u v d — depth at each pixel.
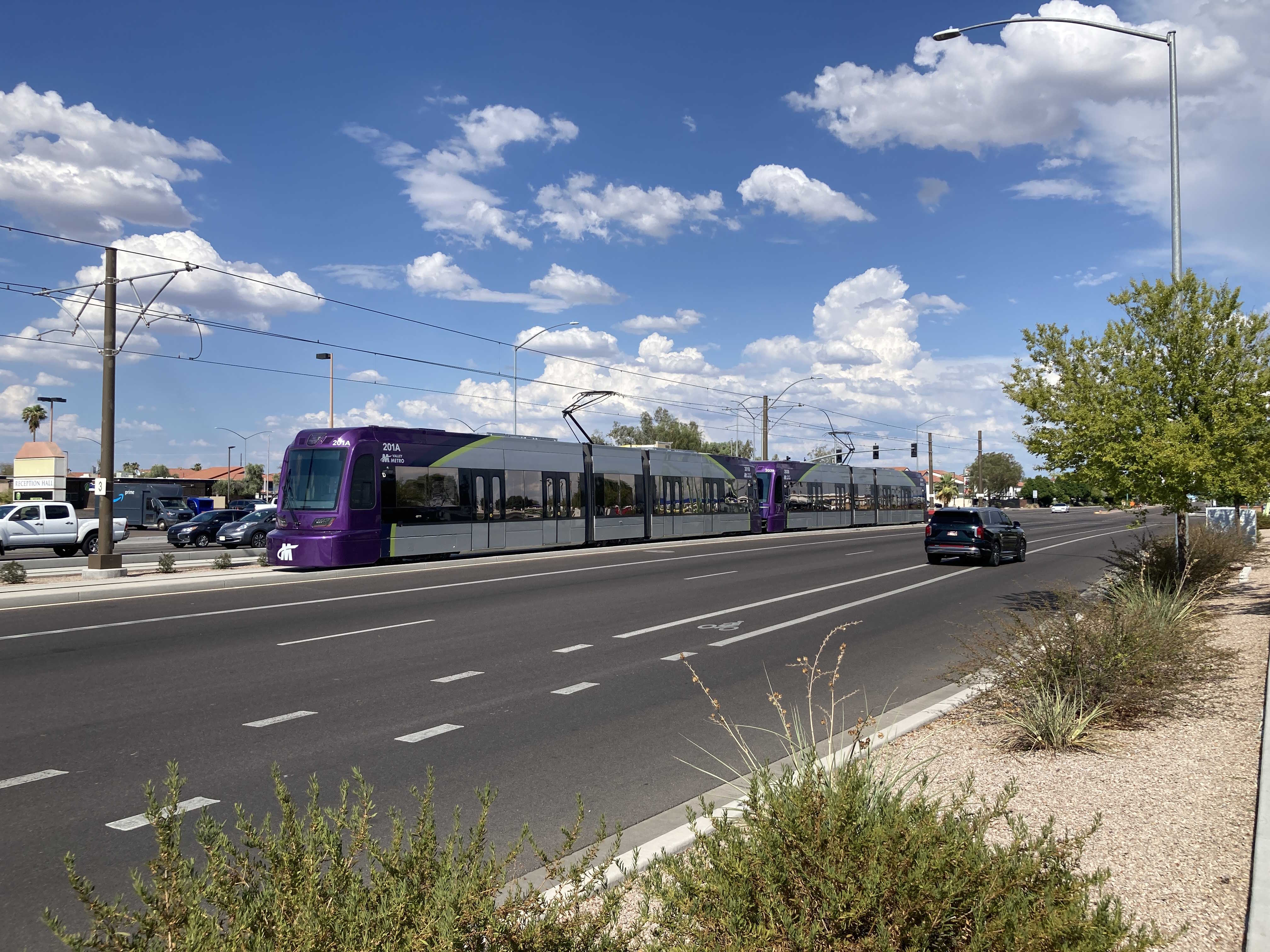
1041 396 13.86
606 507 32.34
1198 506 14.85
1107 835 4.77
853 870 3.01
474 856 3.02
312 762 6.81
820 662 10.95
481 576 21.41
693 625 13.91
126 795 6.04
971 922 2.96
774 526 45.06
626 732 7.74
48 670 10.39
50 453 68.50
